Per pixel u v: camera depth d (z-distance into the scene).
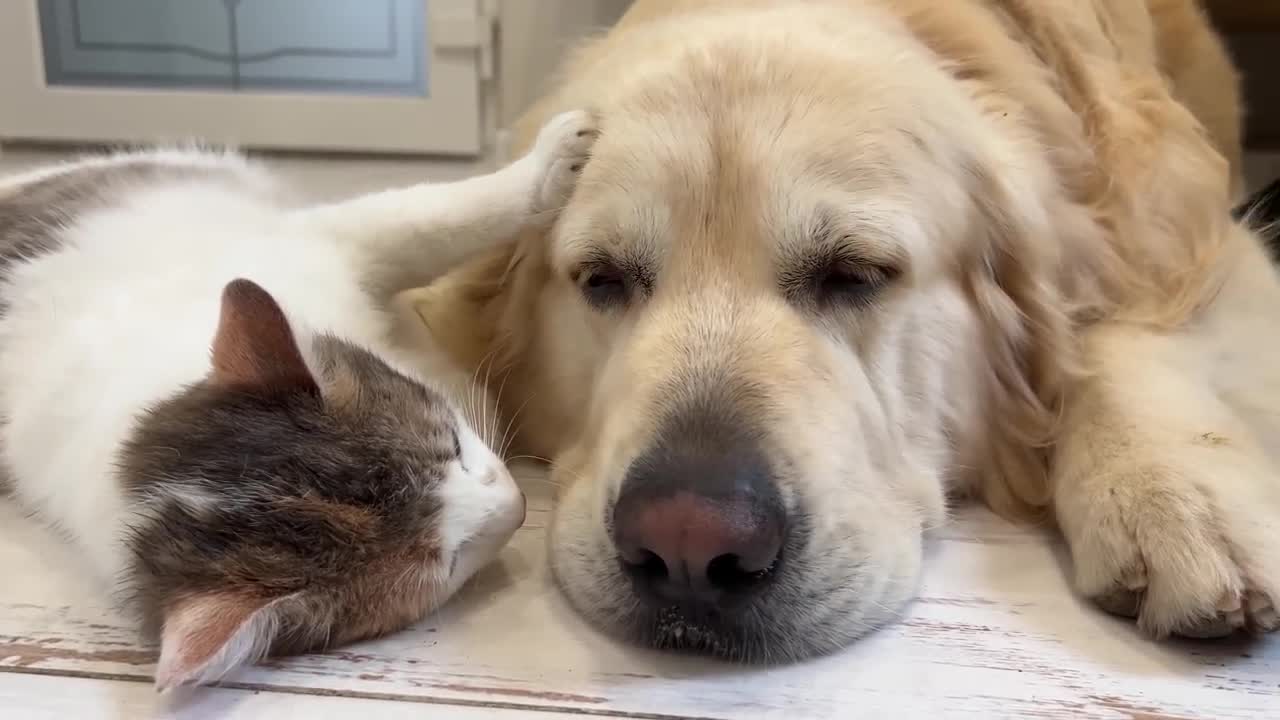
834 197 0.34
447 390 0.40
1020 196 0.39
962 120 0.38
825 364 0.34
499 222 0.40
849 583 0.31
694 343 0.33
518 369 0.43
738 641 0.30
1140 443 0.33
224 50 1.08
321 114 1.08
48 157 1.07
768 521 0.29
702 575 0.29
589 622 0.32
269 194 0.52
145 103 1.07
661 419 0.32
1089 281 0.41
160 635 0.28
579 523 0.33
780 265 0.34
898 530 0.33
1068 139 0.43
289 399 0.32
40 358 0.38
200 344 0.36
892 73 0.37
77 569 0.34
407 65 1.08
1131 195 0.43
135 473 0.31
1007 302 0.39
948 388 0.38
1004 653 0.30
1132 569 0.30
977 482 0.40
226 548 0.29
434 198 0.42
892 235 0.34
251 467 0.31
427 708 0.28
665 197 0.35
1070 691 0.28
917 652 0.30
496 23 1.06
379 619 0.31
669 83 0.37
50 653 0.29
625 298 0.37
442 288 0.47
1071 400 0.38
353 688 0.29
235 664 0.28
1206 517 0.30
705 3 0.44
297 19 1.07
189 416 0.32
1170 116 0.48
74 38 1.07
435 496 0.32
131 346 0.36
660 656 0.30
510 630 0.31
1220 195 0.46
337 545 0.30
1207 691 0.28
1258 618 0.29
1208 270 0.43
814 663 0.30
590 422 0.37
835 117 0.35
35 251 0.42
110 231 0.42
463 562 0.33
